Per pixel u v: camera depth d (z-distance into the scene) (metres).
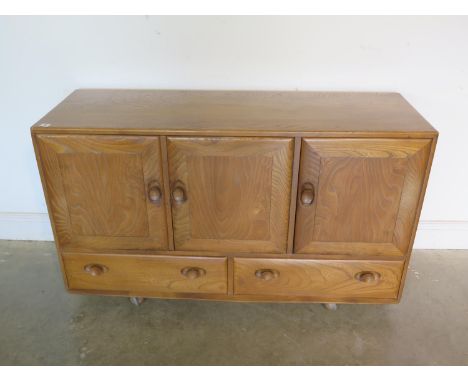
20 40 1.65
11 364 1.49
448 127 1.75
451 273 1.89
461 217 1.96
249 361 1.51
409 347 1.56
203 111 1.47
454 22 1.56
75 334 1.61
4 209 2.04
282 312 1.71
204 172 1.38
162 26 1.61
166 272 1.58
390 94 1.65
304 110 1.47
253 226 1.46
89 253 1.57
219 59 1.66
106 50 1.66
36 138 1.35
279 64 1.66
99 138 1.34
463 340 1.58
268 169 1.36
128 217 1.48
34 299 1.77
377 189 1.38
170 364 1.50
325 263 1.53
